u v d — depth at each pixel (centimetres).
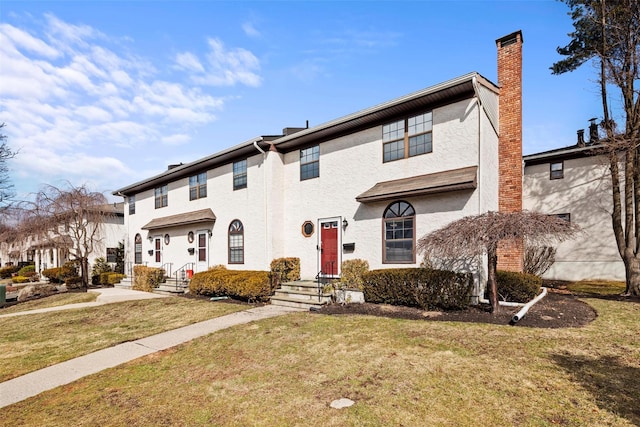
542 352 556
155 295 1543
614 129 1195
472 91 963
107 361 656
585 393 419
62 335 883
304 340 689
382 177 1138
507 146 1107
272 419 405
